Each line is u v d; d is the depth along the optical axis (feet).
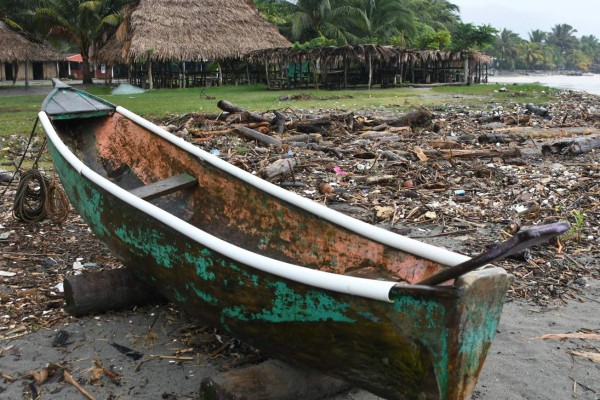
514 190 29.19
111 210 14.61
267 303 11.19
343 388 12.82
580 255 20.89
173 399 12.78
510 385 13.35
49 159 37.93
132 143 21.43
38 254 21.01
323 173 33.14
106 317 16.49
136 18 111.24
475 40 151.33
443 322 8.96
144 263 14.19
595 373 13.84
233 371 12.22
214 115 49.42
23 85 143.23
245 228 16.51
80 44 132.87
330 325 10.29
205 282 12.32
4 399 12.73
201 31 113.91
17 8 126.11
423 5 191.42
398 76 124.26
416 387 9.71
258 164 34.58
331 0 148.36
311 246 14.70
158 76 125.90
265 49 111.24
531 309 17.07
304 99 85.51
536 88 103.55
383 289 9.37
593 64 556.10
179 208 18.57
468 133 47.75
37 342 15.10
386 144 41.09
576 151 37.93
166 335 15.55
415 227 24.14
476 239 22.47
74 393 12.98
